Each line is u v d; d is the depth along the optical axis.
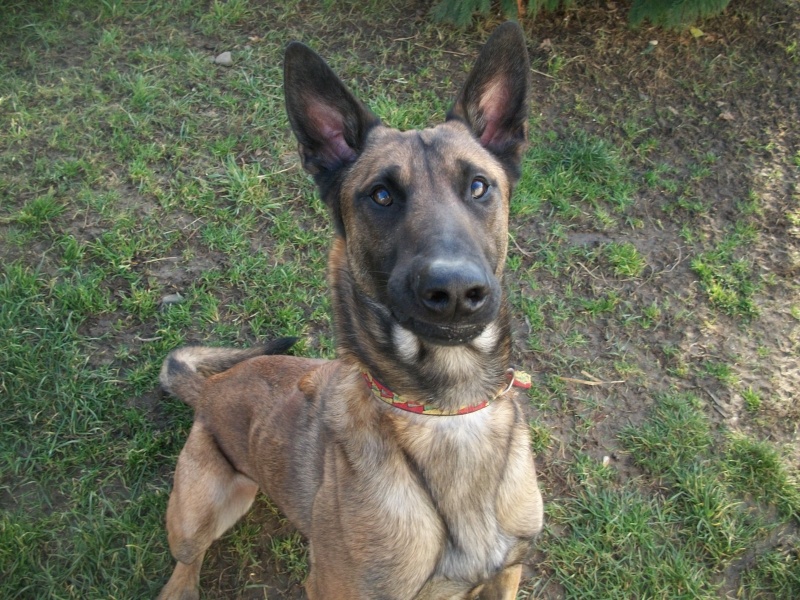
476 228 0.42
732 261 0.80
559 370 0.72
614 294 0.77
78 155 0.85
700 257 0.80
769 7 1.04
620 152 0.89
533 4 0.96
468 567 0.45
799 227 0.82
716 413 0.68
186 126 0.88
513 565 0.48
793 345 0.73
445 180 0.42
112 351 0.71
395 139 0.45
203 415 0.58
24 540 0.59
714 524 0.60
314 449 0.48
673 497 0.62
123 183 0.83
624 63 0.98
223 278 0.77
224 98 0.90
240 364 0.58
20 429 0.66
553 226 0.82
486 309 0.38
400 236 0.41
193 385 0.62
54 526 0.61
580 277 0.79
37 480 0.63
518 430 0.47
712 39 1.01
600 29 1.01
